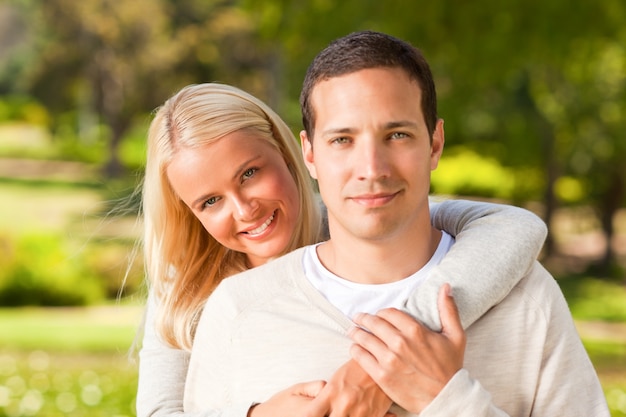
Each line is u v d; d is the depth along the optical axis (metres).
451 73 20.53
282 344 2.81
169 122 3.52
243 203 3.46
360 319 2.67
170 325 3.59
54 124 59.69
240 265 3.73
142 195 4.05
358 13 16.03
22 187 49.25
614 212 30.25
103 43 49.16
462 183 36.41
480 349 2.72
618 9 14.35
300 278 2.90
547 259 30.84
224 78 48.34
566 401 2.72
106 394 10.51
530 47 14.55
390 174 2.62
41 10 49.66
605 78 25.36
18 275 23.64
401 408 2.68
